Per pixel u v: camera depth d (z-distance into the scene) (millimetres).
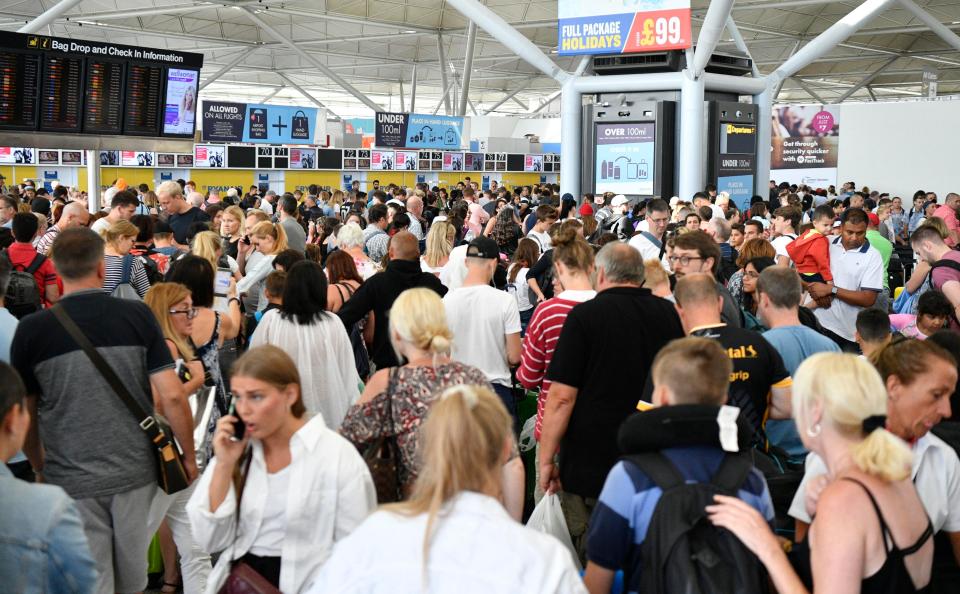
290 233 9047
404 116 30750
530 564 1978
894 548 2201
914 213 19781
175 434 3695
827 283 6465
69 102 11602
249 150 24922
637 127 16250
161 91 12352
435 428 2064
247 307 7195
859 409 2215
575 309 3771
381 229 9516
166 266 7078
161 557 4648
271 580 2789
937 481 2721
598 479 3730
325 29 37000
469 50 31812
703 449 2387
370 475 2873
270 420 2691
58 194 14383
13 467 4312
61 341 3393
